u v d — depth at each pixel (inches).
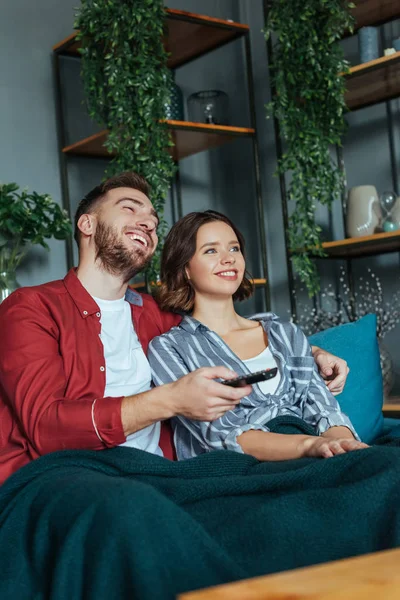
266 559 45.3
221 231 73.2
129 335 69.6
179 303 74.9
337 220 138.6
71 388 62.9
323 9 115.0
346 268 137.2
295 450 61.2
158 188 118.5
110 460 55.2
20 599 47.2
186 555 40.1
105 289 69.5
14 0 137.0
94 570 40.7
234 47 156.2
